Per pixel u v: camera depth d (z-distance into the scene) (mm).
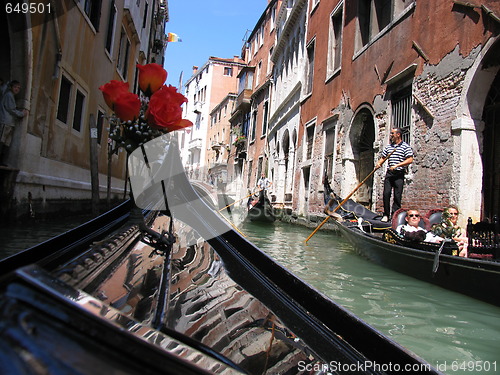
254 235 8641
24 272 477
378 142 8523
